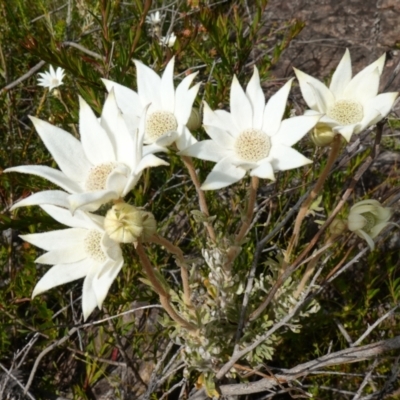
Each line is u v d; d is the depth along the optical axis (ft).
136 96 1.48
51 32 2.14
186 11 2.22
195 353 1.60
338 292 1.98
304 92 1.41
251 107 1.42
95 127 1.34
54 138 1.34
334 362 1.47
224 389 1.62
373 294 1.82
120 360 1.91
